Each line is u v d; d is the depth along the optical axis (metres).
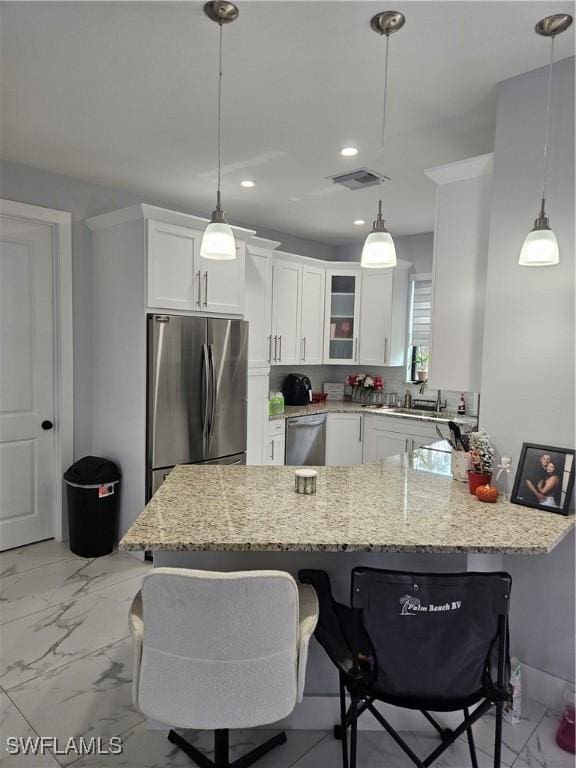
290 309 4.71
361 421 4.88
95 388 3.64
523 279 2.07
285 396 5.16
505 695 1.32
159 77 2.15
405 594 1.27
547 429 2.01
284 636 1.27
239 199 3.87
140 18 1.75
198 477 2.22
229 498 1.91
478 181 2.29
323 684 1.91
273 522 1.65
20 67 2.08
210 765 1.68
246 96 2.29
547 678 2.05
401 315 5.07
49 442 3.57
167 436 3.30
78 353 3.59
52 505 3.62
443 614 1.27
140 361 3.24
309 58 1.98
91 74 2.13
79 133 2.73
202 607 1.21
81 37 1.87
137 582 3.02
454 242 2.39
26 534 3.51
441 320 2.45
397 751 1.80
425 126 2.56
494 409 2.16
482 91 2.20
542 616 2.07
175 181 3.49
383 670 1.32
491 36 1.80
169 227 3.26
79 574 3.11
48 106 2.42
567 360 1.96
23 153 3.02
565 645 2.02
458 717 1.91
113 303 3.43
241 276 3.79
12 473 3.41
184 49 1.94
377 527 1.62
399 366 5.15
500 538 1.56
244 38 1.85
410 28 1.77
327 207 4.07
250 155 2.99
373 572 1.27
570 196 1.94
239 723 1.29
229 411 3.69
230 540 1.48
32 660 2.27
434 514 1.77
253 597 1.21
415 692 1.33
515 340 2.09
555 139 1.97
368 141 2.76
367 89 2.21
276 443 4.43
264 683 1.28
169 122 2.58
